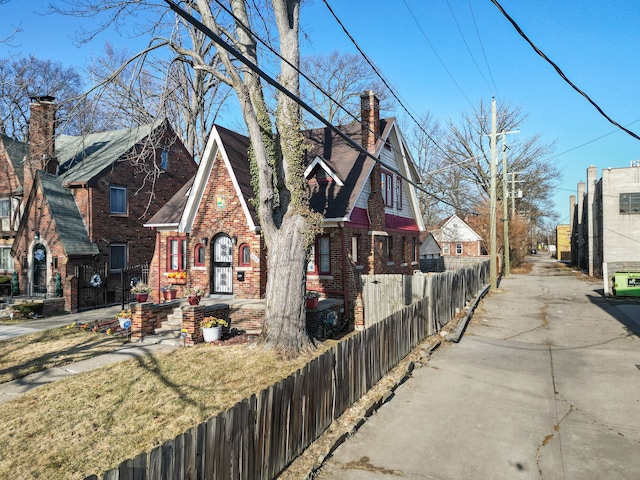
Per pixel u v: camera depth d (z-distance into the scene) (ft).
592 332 40.27
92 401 23.97
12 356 33.19
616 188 95.20
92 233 64.75
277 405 16.12
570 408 22.24
